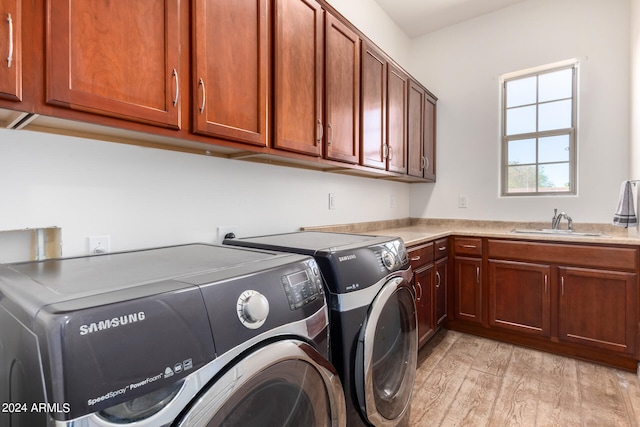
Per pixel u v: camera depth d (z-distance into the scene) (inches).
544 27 116.3
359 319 45.0
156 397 21.3
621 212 90.0
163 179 55.6
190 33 45.5
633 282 84.4
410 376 59.3
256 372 26.9
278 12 59.6
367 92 87.2
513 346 101.3
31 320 20.7
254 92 55.2
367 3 114.4
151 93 41.1
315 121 68.7
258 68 55.8
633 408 69.1
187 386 22.8
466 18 130.2
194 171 60.4
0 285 27.4
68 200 44.7
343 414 38.1
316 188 91.0
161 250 47.1
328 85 72.1
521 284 100.0
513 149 125.7
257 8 55.6
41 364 19.0
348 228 103.7
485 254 106.0
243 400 26.6
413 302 61.7
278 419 30.0
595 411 68.1
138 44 39.8
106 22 37.0
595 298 89.1
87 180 46.6
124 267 33.5
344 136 78.0
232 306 26.7
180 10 44.3
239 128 52.6
